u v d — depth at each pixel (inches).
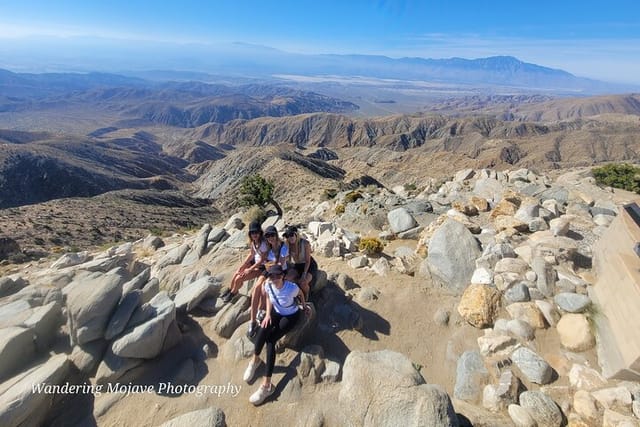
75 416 206.5
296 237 277.6
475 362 244.8
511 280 302.4
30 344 226.2
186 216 3166.8
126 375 223.5
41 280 366.3
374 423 185.9
